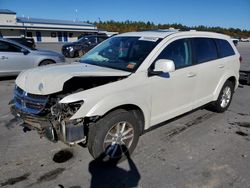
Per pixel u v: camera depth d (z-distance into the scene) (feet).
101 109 9.82
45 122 10.07
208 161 11.50
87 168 10.82
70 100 9.42
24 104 10.73
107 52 13.75
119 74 10.85
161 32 13.85
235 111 18.54
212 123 15.97
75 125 9.61
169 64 10.98
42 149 12.27
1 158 11.41
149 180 10.09
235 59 17.69
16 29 149.59
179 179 10.17
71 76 10.14
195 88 14.43
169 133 14.28
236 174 10.55
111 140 10.78
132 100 10.88
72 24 171.94
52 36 161.99
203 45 15.02
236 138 13.94
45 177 10.16
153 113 12.32
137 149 12.39
